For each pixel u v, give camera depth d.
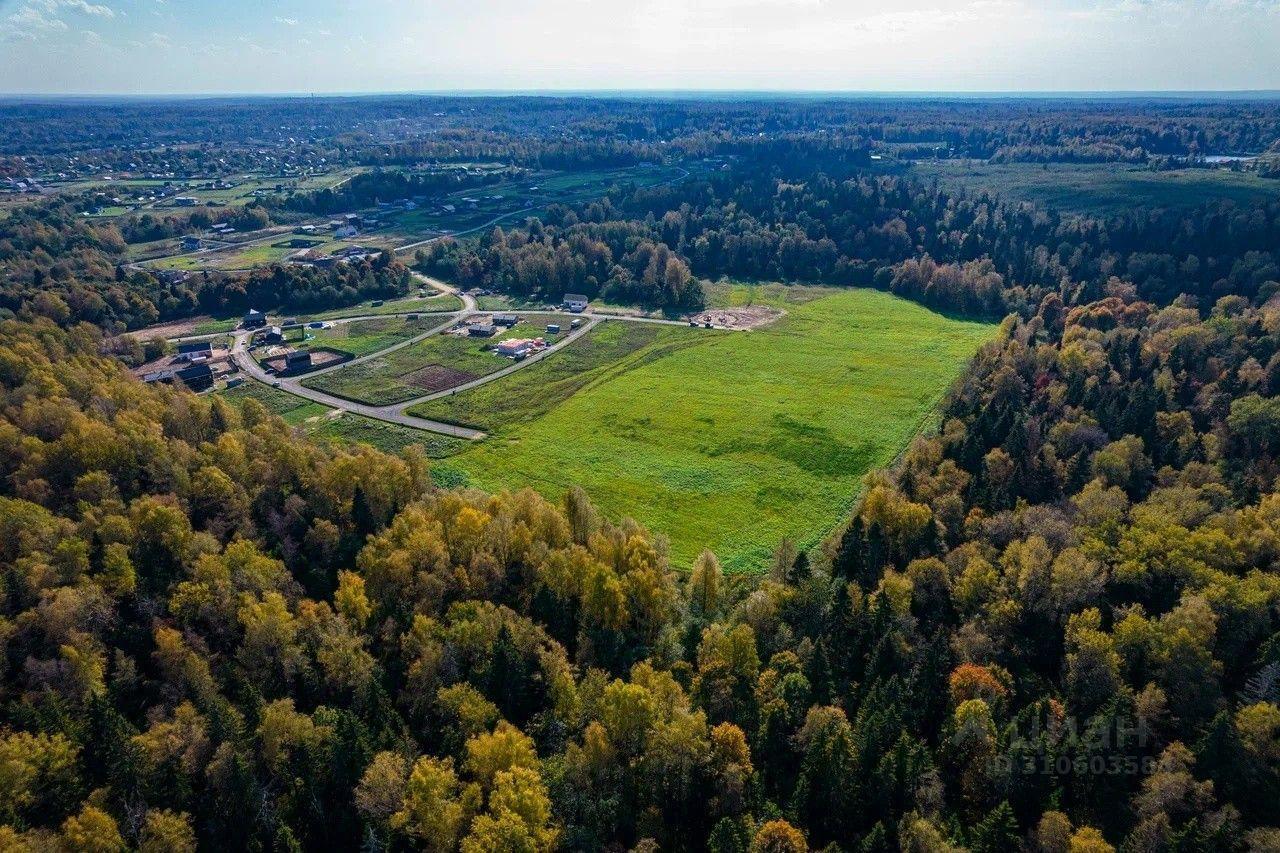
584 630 92.06
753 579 119.12
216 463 118.25
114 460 111.62
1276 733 66.00
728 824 63.28
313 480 117.38
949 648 83.88
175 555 96.06
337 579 99.44
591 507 118.44
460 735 74.88
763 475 152.38
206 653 84.69
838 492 146.62
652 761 71.50
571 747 71.56
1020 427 128.00
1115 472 115.38
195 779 70.81
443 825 64.25
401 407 183.25
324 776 70.69
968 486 117.75
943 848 58.19
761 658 87.62
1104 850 57.06
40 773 66.81
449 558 100.12
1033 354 169.12
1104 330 192.12
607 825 68.94
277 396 188.75
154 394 144.62
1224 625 82.12
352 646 83.81
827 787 67.00
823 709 73.69
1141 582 90.06
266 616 83.75
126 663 80.25
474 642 85.50
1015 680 81.25
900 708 73.31
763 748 74.38
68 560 89.44
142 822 65.25
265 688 82.12
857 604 90.25
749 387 194.38
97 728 71.81
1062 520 101.44
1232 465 116.44
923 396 188.38
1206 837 58.38
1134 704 71.88
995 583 91.62
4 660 77.75
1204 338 160.62
